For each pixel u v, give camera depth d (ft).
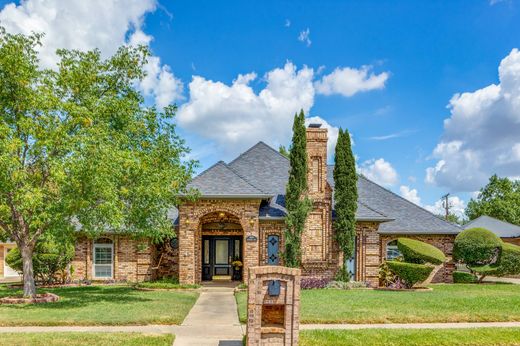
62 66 56.03
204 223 80.69
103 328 35.96
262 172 82.69
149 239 74.69
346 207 70.79
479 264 81.87
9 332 33.76
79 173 44.27
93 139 45.47
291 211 68.64
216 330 35.99
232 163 84.58
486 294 57.52
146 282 71.51
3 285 74.38
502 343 31.78
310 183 72.54
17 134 50.37
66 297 54.65
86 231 55.01
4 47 48.49
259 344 27.78
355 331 34.12
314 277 69.51
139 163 50.70
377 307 44.65
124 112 57.77
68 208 46.24
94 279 74.59
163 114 63.93
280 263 71.61
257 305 28.02
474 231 80.89
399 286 65.26
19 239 52.24
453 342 31.73
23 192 44.88
